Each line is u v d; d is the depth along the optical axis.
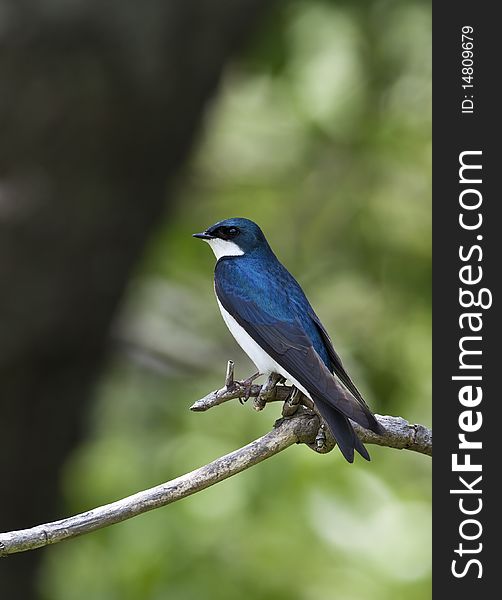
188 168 13.69
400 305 15.09
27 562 12.62
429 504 14.36
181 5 10.91
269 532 13.73
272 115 15.89
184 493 6.55
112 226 11.33
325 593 13.43
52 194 11.02
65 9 10.66
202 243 15.55
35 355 11.51
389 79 15.19
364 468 14.48
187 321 15.79
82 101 10.84
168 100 11.12
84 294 11.45
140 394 15.30
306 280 15.55
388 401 14.40
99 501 14.07
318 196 15.79
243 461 6.79
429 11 14.71
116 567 13.64
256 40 14.52
